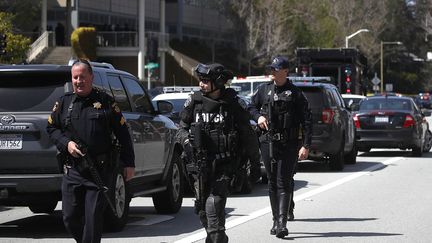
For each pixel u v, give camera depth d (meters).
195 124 26.09
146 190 37.78
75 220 24.94
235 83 84.38
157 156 38.81
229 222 37.62
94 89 25.08
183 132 26.58
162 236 33.78
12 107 32.88
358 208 42.41
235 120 26.36
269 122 32.91
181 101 54.94
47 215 41.97
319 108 60.81
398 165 69.12
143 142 36.81
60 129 24.94
